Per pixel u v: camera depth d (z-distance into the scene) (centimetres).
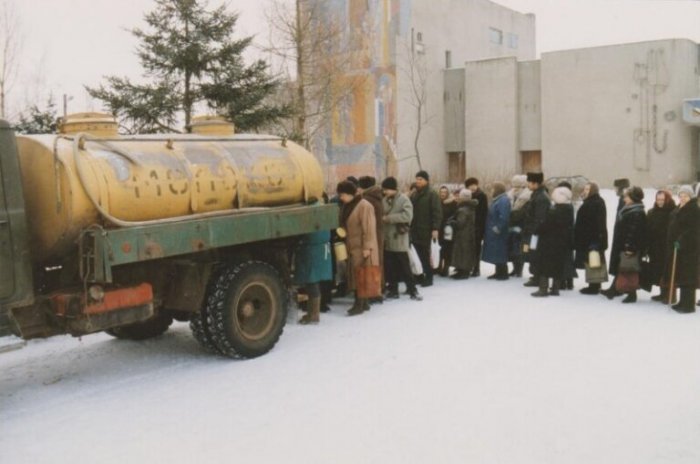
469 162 3972
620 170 3566
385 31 3722
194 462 470
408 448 480
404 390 601
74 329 608
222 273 707
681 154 3475
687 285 877
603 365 660
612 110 3569
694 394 575
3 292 570
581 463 450
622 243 953
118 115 1825
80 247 602
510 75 3825
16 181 582
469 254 1171
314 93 2884
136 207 639
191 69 1847
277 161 795
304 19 2817
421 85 3716
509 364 668
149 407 581
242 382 640
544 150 3756
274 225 755
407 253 995
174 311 808
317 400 583
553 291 1015
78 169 601
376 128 3750
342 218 919
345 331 817
